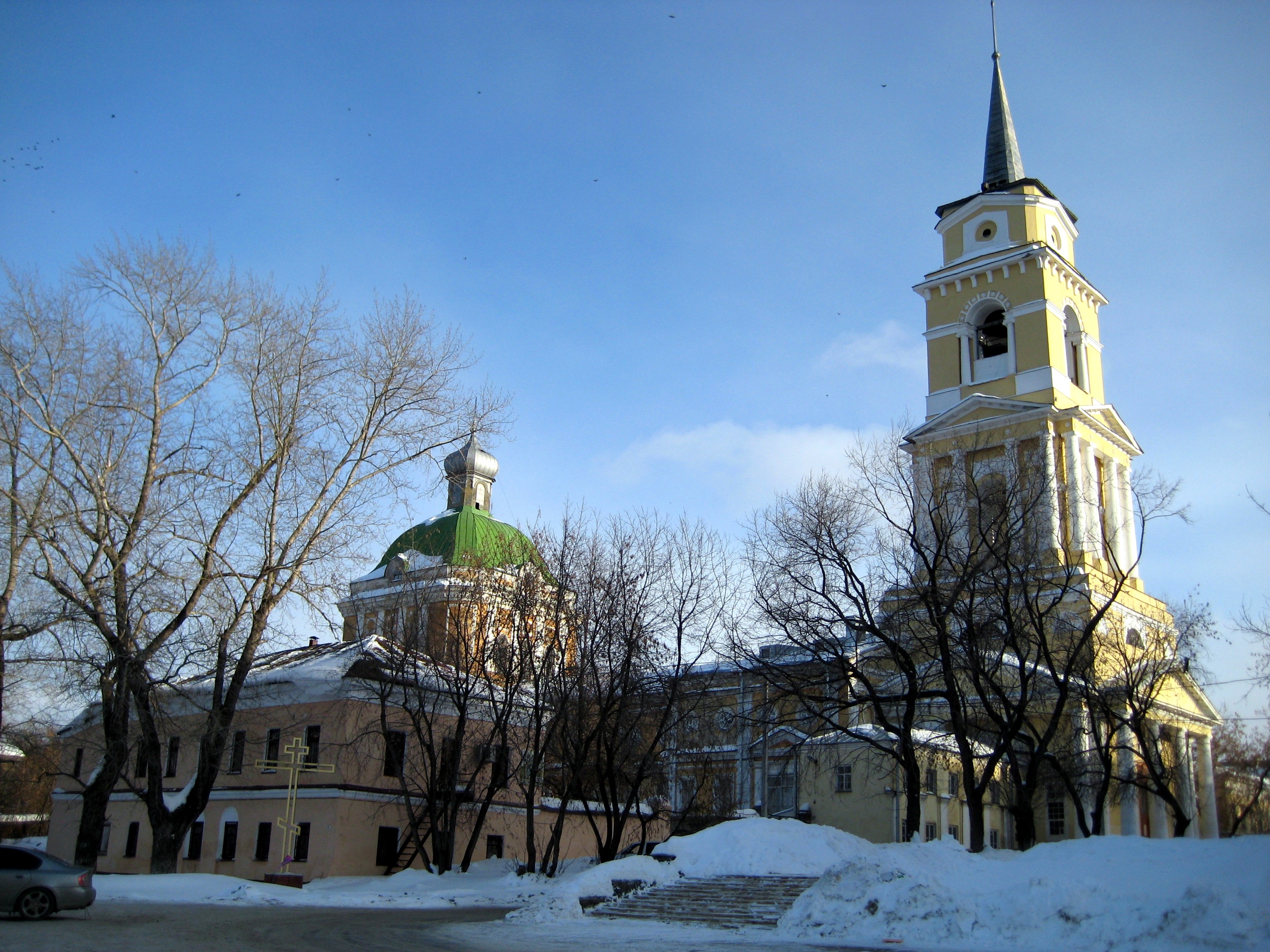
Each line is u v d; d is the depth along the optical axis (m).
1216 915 16.75
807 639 34.88
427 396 38.19
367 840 43.56
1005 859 24.20
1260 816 62.94
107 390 33.16
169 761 50.28
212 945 17.95
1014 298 55.50
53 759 56.25
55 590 32.44
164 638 33.41
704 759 45.38
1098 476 54.97
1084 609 47.22
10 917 21.34
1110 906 18.66
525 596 41.91
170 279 34.47
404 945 19.41
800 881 26.84
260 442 36.16
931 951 19.03
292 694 46.03
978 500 36.09
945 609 34.00
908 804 32.28
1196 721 54.09
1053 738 38.62
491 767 48.41
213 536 34.47
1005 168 59.91
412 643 44.62
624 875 29.73
